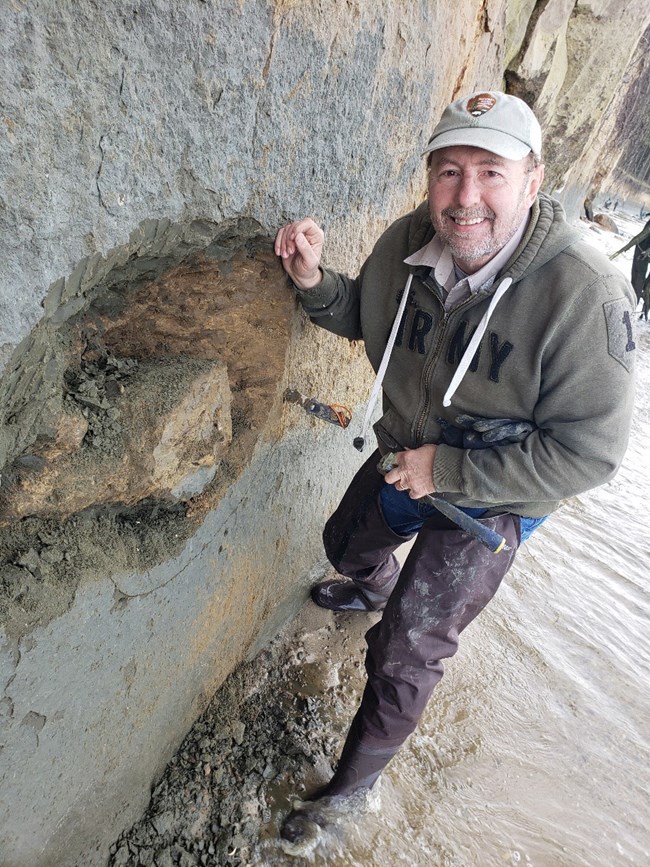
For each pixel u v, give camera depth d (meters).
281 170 1.33
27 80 0.74
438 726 2.09
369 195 1.82
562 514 3.55
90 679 1.23
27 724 1.09
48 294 0.88
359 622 2.42
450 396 1.40
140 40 0.87
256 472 1.71
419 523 1.81
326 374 2.03
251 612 1.97
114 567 1.23
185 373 1.35
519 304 1.29
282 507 1.97
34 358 0.92
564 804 1.91
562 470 1.31
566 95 4.90
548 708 2.24
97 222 0.92
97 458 1.14
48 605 1.07
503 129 1.17
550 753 2.07
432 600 1.50
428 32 1.83
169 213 1.06
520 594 2.81
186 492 1.41
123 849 1.51
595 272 1.22
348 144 1.58
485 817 1.83
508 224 1.24
